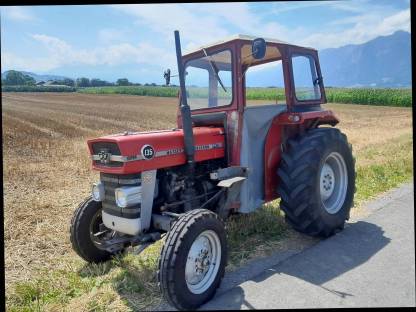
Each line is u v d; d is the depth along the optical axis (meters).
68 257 4.31
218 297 3.25
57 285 3.63
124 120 23.47
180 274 2.96
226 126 4.11
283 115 4.35
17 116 25.30
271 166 4.40
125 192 3.35
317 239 4.36
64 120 23.23
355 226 4.72
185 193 3.85
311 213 4.11
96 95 51.19
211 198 3.86
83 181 8.26
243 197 4.04
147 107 33.84
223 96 4.15
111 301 3.27
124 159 3.28
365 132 15.38
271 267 3.71
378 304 3.01
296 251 4.05
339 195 4.69
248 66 4.27
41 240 4.77
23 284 3.62
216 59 4.20
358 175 7.02
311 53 4.73
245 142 4.04
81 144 14.52
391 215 5.04
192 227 3.06
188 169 3.78
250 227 4.61
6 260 4.22
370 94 39.47
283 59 4.36
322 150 4.23
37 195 7.01
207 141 3.93
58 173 9.09
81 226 3.91
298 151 4.18
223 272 3.35
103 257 4.10
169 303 3.04
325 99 5.01
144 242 3.48
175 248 2.96
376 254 3.89
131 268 3.85
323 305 3.02
